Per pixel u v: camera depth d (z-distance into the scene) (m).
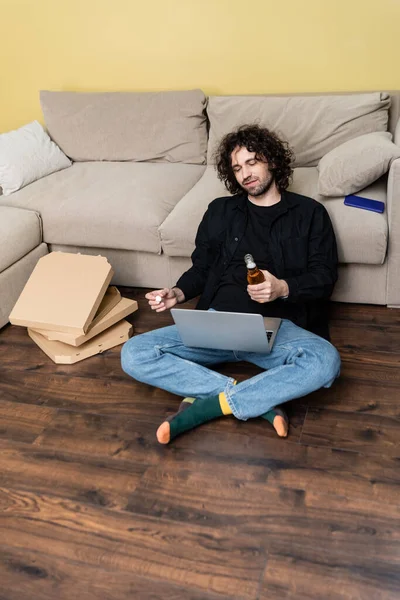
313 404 2.10
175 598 1.52
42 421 2.16
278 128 2.99
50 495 1.85
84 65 3.66
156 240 2.72
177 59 3.47
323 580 1.52
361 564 1.55
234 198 2.35
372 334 2.45
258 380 1.98
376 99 2.88
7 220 2.82
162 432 1.95
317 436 1.97
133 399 2.22
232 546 1.63
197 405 2.01
